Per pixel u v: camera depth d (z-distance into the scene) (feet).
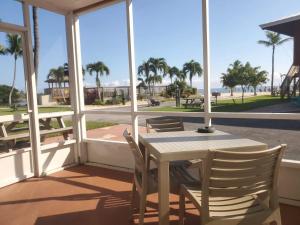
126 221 8.87
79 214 9.47
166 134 8.96
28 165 13.60
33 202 10.61
